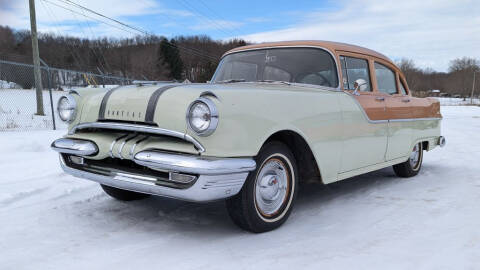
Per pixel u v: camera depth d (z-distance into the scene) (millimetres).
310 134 3484
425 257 2701
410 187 4922
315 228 3348
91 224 3391
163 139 2955
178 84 3295
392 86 5062
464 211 3809
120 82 19531
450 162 6766
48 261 2633
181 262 2621
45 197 4223
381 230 3287
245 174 2896
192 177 2740
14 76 20672
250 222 3092
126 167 3164
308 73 4125
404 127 5008
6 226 3314
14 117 12578
